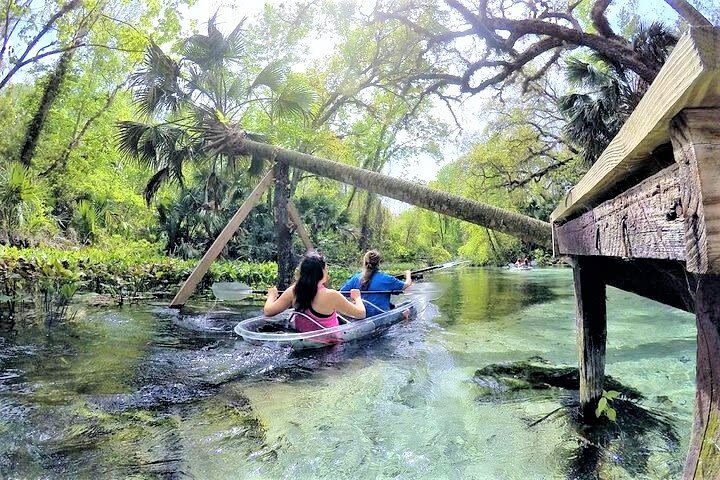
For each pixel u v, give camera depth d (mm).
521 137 21234
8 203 10961
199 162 9547
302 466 2037
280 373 3447
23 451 2131
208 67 9914
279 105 10938
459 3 10984
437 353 4062
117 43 13258
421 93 15477
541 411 2629
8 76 12297
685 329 4898
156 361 3686
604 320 2467
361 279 5418
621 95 11719
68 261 7086
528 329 5199
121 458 2086
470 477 1940
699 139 721
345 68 16734
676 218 880
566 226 2277
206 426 2459
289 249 7246
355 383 3197
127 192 17688
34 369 3422
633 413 2523
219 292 6672
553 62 14641
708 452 761
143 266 8820
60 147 15695
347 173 6105
